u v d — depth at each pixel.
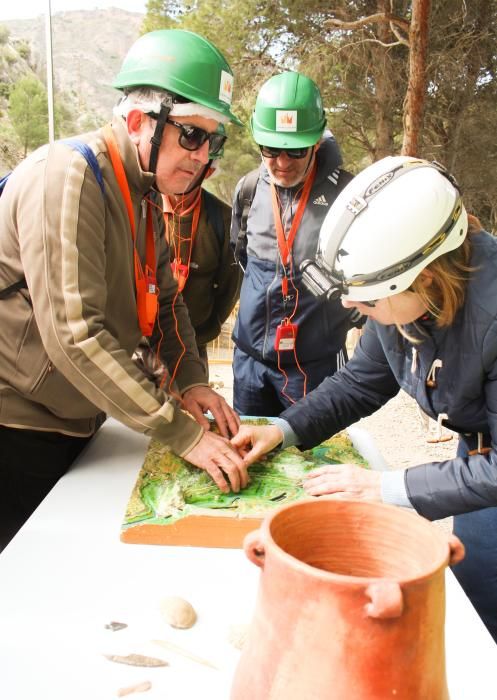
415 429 5.22
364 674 0.63
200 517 1.23
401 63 9.33
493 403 1.26
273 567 0.67
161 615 1.00
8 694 0.83
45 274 1.35
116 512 1.33
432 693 0.67
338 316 2.46
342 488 1.30
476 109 9.71
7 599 1.03
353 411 1.63
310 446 1.61
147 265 1.68
